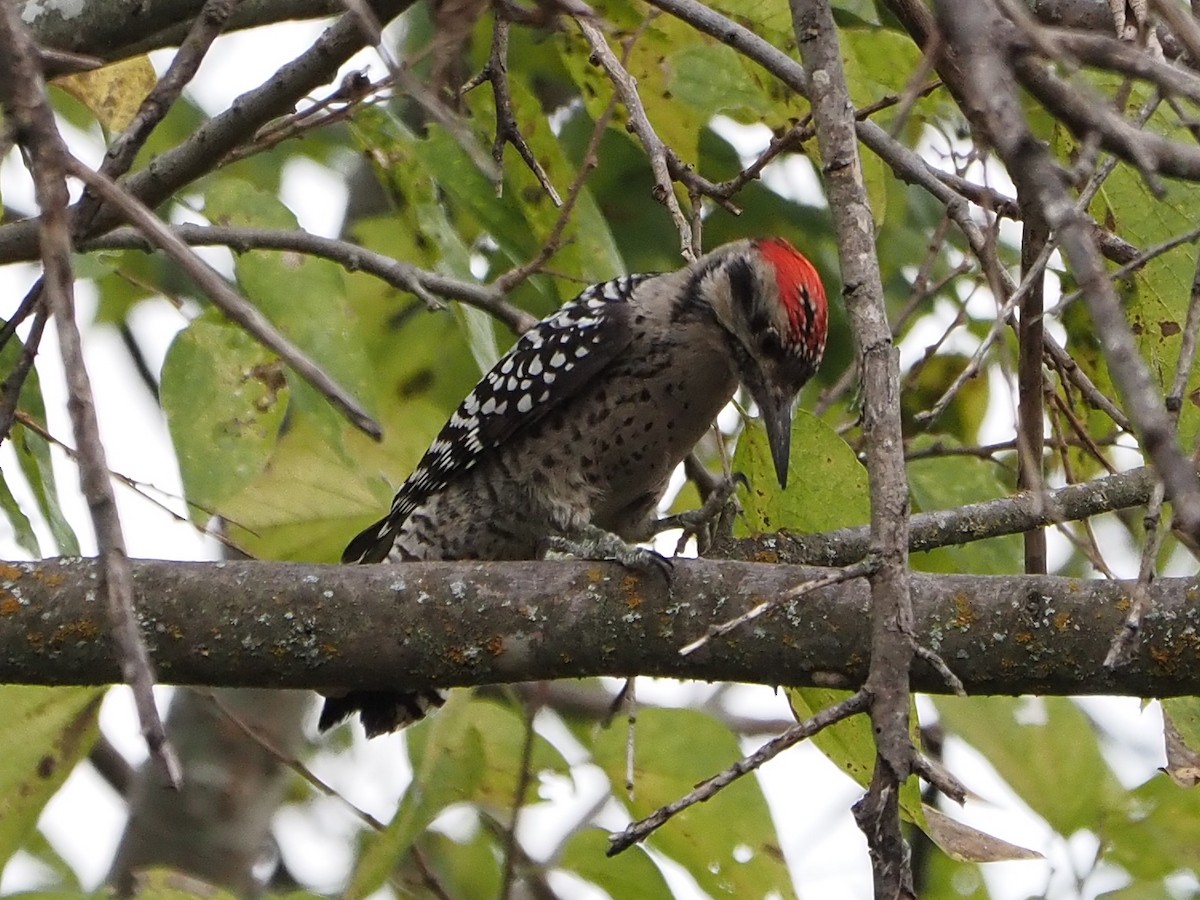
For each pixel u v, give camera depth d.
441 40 5.64
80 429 4.73
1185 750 8.64
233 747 13.27
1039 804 10.20
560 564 7.90
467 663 7.82
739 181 10.03
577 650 7.78
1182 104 6.89
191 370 9.64
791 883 10.36
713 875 10.48
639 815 10.46
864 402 5.75
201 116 13.76
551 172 10.49
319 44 7.73
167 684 7.86
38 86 4.83
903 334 13.64
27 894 9.37
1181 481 4.18
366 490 11.15
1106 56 5.11
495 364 10.50
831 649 7.61
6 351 9.48
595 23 5.93
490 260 14.27
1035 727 10.35
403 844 9.60
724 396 10.62
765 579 7.73
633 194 14.37
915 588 7.57
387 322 13.64
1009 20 5.16
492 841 12.66
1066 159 8.75
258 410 9.66
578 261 10.79
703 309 10.42
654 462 10.72
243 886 12.91
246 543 11.09
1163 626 7.31
